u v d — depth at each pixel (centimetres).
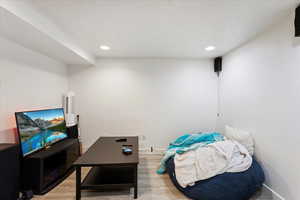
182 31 213
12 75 207
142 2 149
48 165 243
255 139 226
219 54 324
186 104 361
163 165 259
